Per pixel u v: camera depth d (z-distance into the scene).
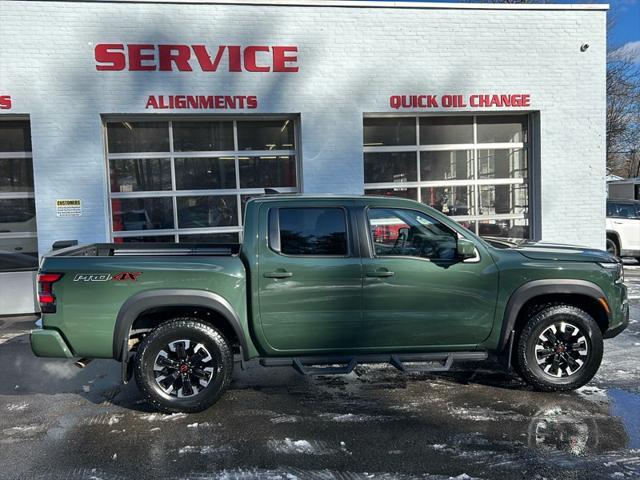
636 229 13.91
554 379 4.85
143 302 4.41
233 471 3.56
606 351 6.26
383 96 10.02
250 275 4.58
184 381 4.50
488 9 10.23
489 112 10.55
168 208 9.81
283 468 3.59
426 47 10.10
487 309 4.79
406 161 10.58
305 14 9.68
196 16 9.32
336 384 5.29
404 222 4.82
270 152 10.12
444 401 4.78
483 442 3.94
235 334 4.80
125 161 9.62
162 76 9.29
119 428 4.29
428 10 10.05
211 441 4.02
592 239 10.80
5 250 9.17
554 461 3.64
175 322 4.52
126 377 4.44
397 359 4.76
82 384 5.40
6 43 8.75
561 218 10.73
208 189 9.94
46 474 3.55
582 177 10.70
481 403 4.71
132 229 9.69
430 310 4.73
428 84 10.16
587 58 10.56
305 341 4.68
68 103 9.02
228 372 4.55
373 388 5.15
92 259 4.48
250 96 9.60
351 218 4.75
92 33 9.00
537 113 10.63
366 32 9.90
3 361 6.22
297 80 9.74
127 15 9.09
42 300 4.40
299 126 9.95
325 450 3.85
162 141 9.75
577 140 10.66
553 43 10.47
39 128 8.95
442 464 3.62
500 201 10.95
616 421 4.28
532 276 4.78
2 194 9.16
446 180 10.75
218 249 5.88
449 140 10.72
